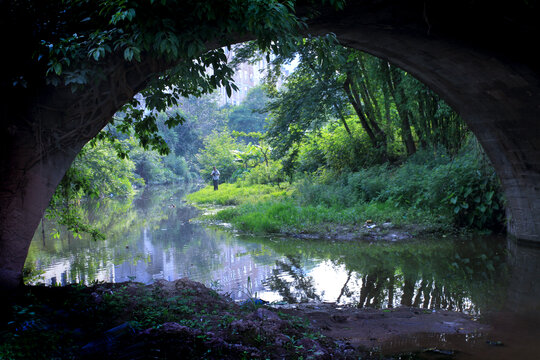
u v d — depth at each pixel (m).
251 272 7.30
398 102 14.74
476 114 8.17
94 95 4.53
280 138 16.81
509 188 8.71
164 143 6.57
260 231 11.67
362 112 17.00
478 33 5.96
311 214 12.55
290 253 8.84
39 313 3.77
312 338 3.76
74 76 4.14
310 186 15.59
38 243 10.73
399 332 4.16
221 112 72.31
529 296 5.39
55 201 7.51
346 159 17.91
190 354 3.21
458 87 7.69
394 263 7.59
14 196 4.43
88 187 7.59
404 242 9.39
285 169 18.81
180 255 8.93
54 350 3.09
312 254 8.67
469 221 10.29
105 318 3.95
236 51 14.23
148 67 4.64
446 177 10.88
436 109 13.42
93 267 7.84
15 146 4.39
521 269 6.75
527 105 7.19
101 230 13.13
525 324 4.39
